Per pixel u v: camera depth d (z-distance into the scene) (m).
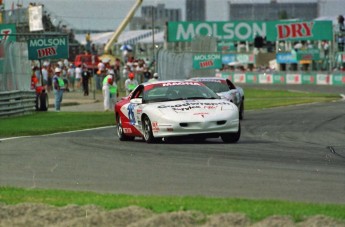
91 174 28.28
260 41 171.88
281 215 18.16
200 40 116.94
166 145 39.19
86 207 19.69
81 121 60.97
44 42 83.06
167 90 42.00
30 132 49.81
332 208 19.09
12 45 69.69
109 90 76.88
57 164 31.36
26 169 29.89
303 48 182.38
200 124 39.06
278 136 45.34
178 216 18.27
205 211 18.89
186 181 26.16
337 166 29.89
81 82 128.12
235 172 28.27
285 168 29.28
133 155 34.50
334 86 152.25
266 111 74.19
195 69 110.44
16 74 70.44
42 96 76.19
